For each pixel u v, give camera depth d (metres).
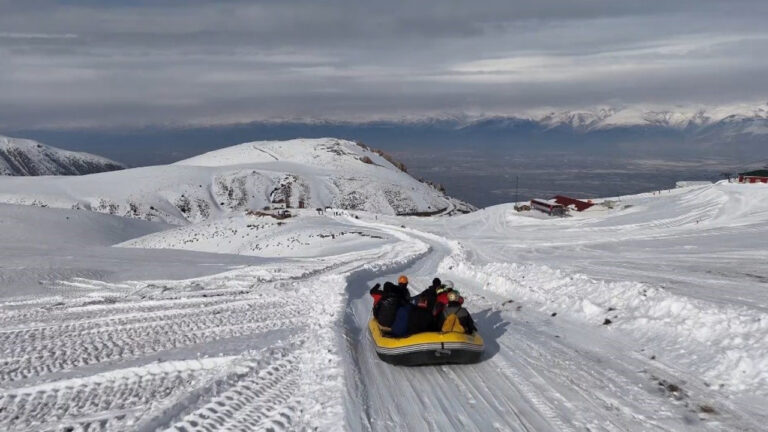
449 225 70.69
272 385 6.98
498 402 6.26
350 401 6.21
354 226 72.38
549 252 35.16
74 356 9.16
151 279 23.61
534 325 10.05
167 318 12.48
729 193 60.59
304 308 13.02
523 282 14.63
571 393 6.42
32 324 12.42
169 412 6.12
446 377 7.21
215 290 17.94
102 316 13.24
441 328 7.88
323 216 88.88
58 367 8.52
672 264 21.70
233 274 23.61
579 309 10.64
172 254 37.00
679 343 7.86
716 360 6.94
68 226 68.94
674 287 14.08
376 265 23.00
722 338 7.54
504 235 55.25
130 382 7.61
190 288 19.06
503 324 10.27
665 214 57.75
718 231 38.59
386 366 7.76
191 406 6.36
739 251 25.95
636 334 8.70
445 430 5.55
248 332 10.50
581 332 9.28
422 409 6.14
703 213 53.62
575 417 5.73
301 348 8.73
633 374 6.94
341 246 53.00
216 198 158.00
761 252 24.83
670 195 76.44
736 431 5.19
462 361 7.58
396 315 8.09
